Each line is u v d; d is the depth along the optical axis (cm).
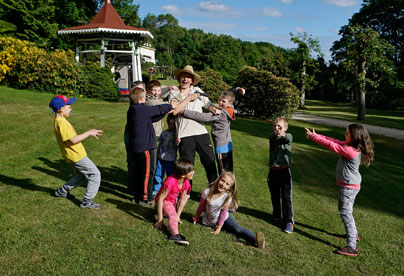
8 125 845
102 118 1128
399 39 4706
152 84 491
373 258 376
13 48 1731
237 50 6059
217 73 2617
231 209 436
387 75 2617
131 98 436
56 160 625
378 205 581
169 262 324
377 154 1202
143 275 300
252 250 364
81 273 294
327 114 2919
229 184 383
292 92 2105
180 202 400
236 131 1268
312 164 853
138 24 3991
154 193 493
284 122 429
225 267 325
